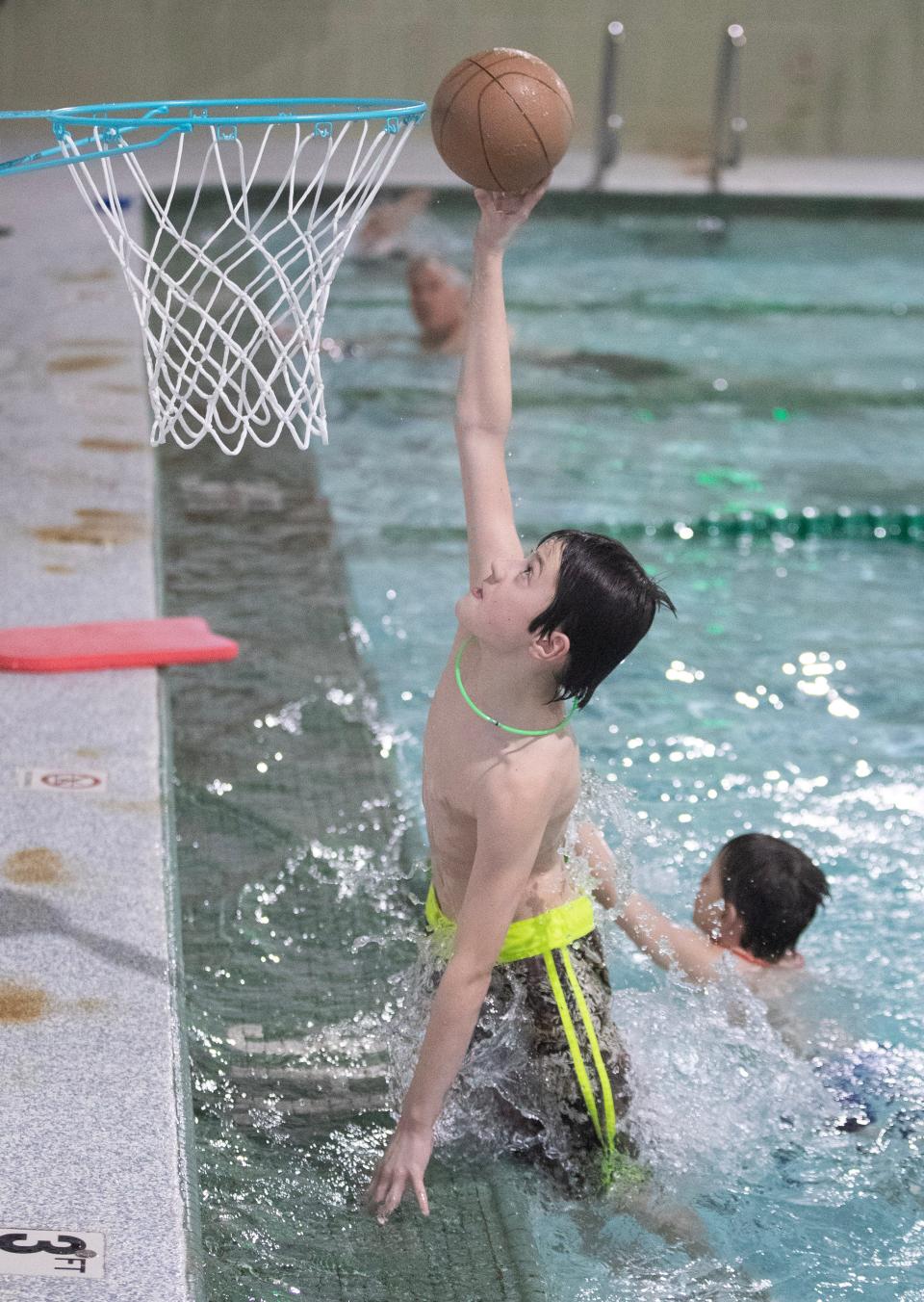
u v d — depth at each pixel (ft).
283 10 69.41
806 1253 11.96
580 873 13.44
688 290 51.83
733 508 30.42
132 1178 10.78
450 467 32.71
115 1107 11.52
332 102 13.29
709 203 61.87
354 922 16.03
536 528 28.84
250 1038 14.02
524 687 11.78
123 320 38.47
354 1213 12.00
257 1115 13.03
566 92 12.71
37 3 67.36
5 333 37.09
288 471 31.76
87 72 68.69
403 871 17.02
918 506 30.91
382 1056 13.92
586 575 11.39
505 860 11.61
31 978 13.08
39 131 59.77
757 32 72.18
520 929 12.77
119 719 18.37
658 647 24.43
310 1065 13.73
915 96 73.82
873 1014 15.02
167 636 20.79
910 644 24.95
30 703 18.66
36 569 22.90
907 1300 11.54
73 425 30.19
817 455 34.53
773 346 44.86
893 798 19.76
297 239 13.10
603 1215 12.27
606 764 20.38
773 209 62.34
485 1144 12.84
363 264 52.60
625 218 61.52
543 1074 12.73
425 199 55.11
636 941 14.96
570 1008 12.71
